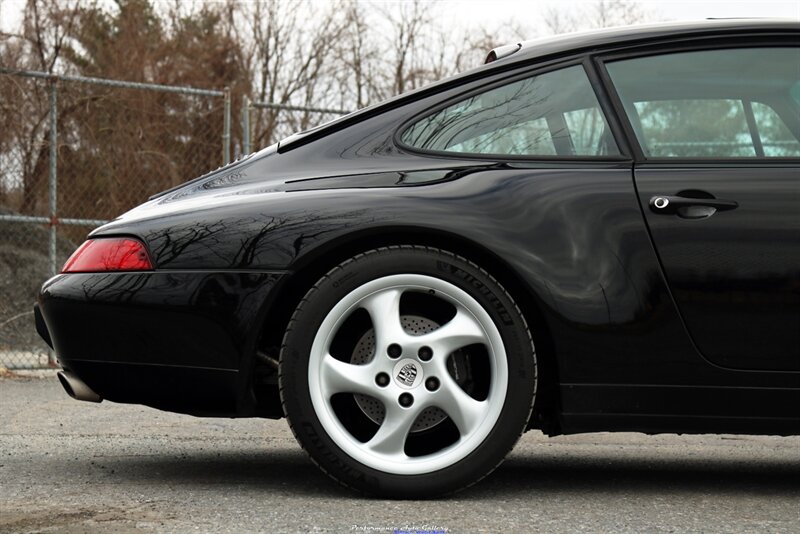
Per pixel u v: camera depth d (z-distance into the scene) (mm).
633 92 2656
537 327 2551
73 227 7613
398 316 2459
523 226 2455
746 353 2461
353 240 2461
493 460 2432
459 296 2447
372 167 2615
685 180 2508
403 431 2439
